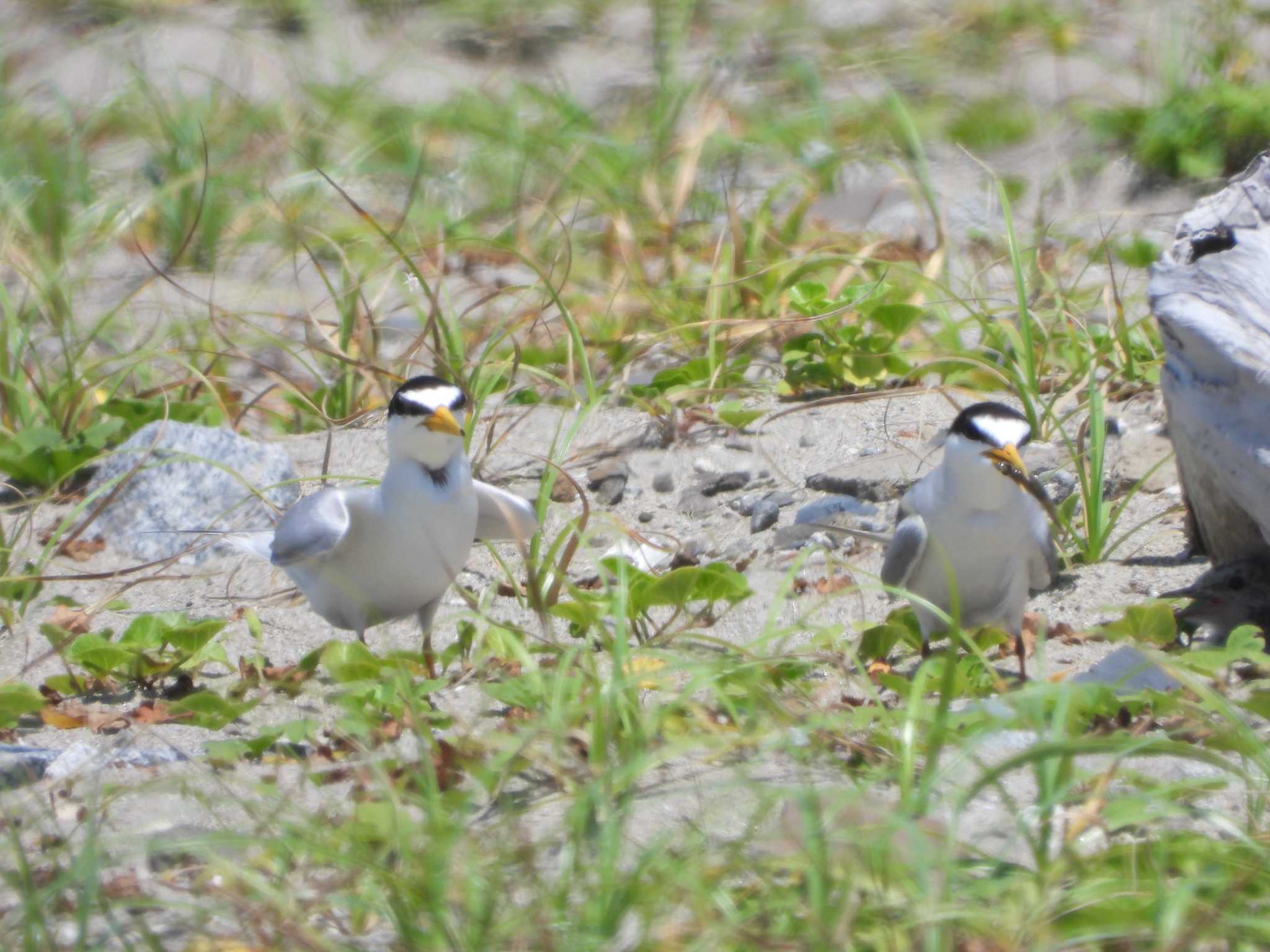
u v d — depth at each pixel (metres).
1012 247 11.82
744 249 14.58
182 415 12.65
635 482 11.60
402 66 22.02
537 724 6.82
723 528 10.88
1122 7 22.69
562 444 11.76
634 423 12.35
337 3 24.14
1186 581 9.46
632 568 9.09
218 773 7.16
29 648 9.42
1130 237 16.31
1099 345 12.58
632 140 18.86
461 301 15.34
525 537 9.43
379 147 18.50
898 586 8.66
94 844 5.80
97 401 13.43
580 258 15.93
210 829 6.70
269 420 13.27
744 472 11.47
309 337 14.17
